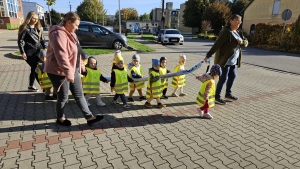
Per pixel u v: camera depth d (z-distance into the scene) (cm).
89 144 321
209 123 412
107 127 377
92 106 470
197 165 284
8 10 4034
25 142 318
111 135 350
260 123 420
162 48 1698
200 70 912
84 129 365
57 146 312
